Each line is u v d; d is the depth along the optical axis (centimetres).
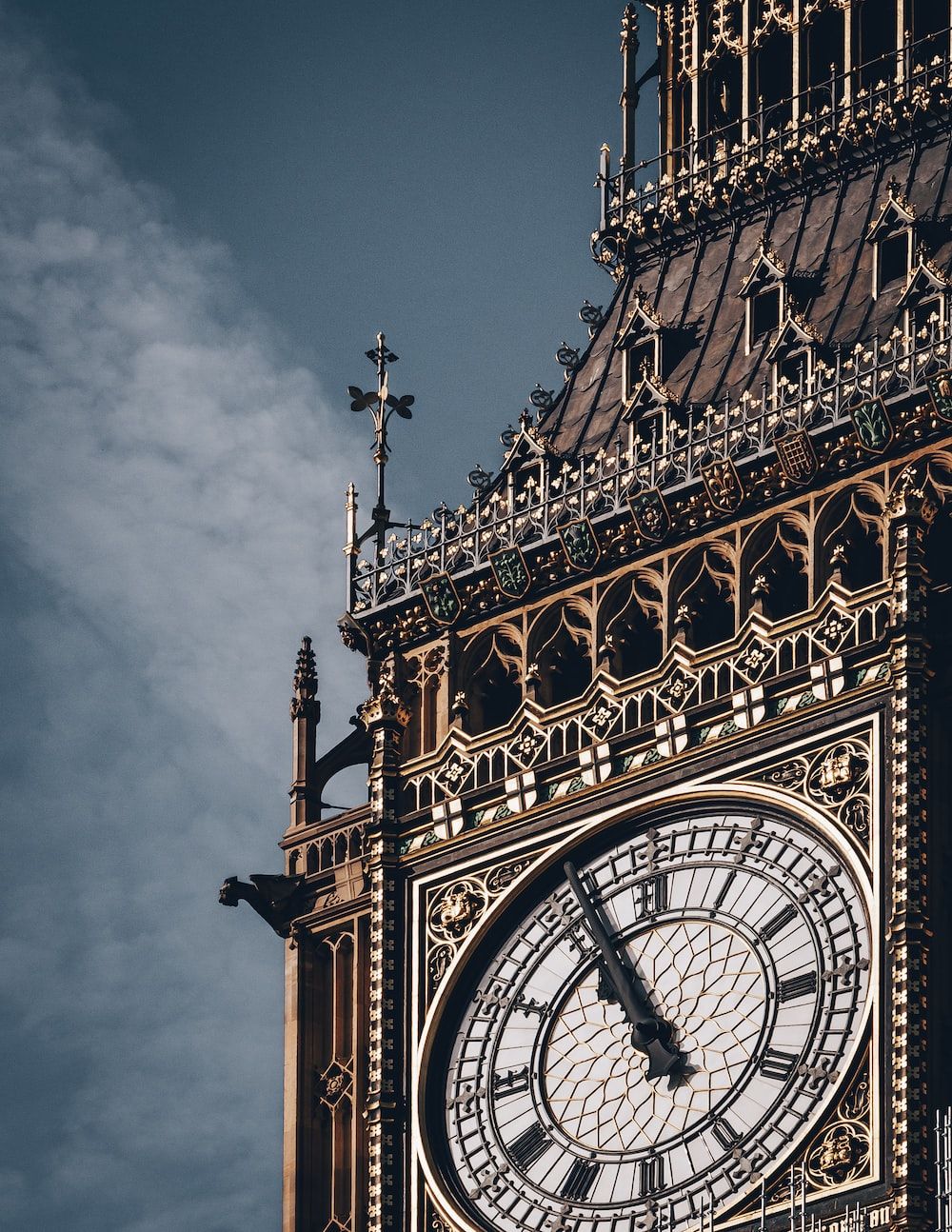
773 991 8775
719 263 9856
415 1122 9000
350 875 9375
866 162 9806
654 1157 8750
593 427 9681
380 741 9344
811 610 9000
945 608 8988
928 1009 8562
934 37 9788
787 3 10038
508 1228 8812
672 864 8988
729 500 9238
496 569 9419
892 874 8700
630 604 9306
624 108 10131
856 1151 8550
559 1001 8994
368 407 9800
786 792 8900
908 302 9331
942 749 8812
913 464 9100
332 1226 9112
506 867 9150
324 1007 9312
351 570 9606
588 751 9125
